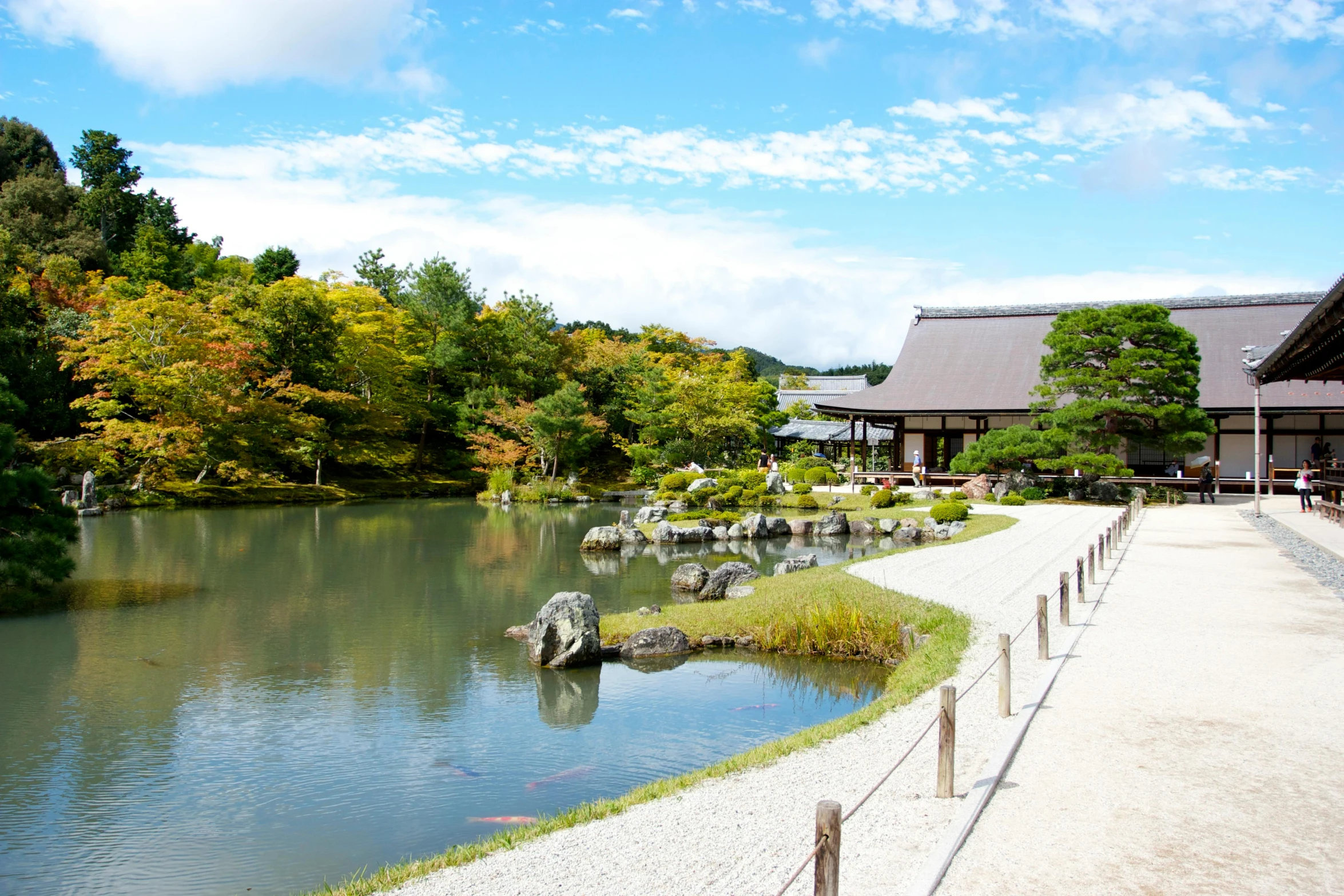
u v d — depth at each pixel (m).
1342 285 12.83
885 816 5.84
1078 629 11.59
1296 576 16.02
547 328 60.78
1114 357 36.19
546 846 5.69
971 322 50.22
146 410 39.88
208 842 7.39
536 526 34.50
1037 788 6.16
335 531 31.22
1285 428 39.78
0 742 9.84
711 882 4.99
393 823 7.73
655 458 52.81
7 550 16.11
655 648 13.55
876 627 13.38
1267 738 7.14
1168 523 26.97
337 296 51.03
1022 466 39.81
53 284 45.34
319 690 11.88
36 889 6.63
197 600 18.28
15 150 63.25
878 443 63.69
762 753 7.50
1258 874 4.84
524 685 12.05
